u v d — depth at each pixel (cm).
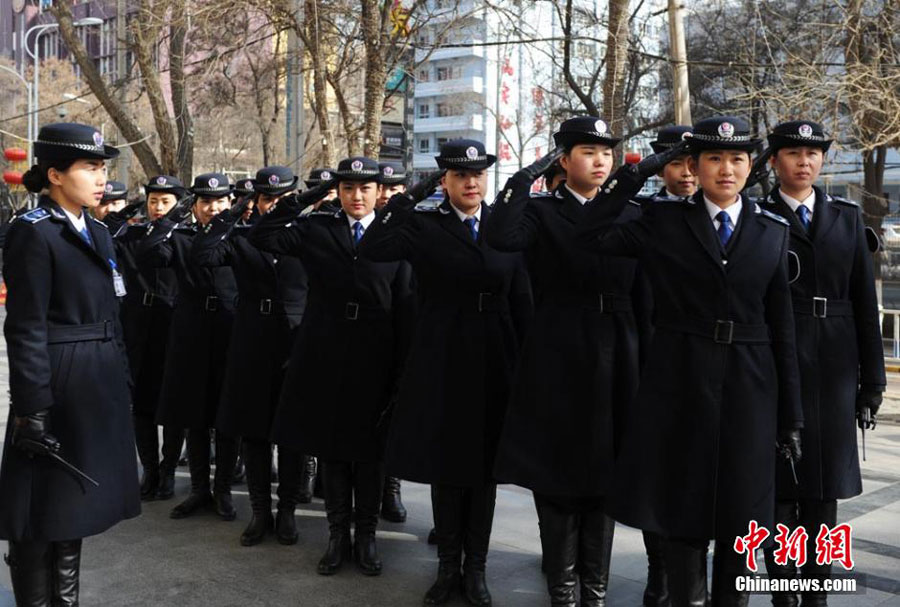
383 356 447
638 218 344
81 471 339
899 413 899
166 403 529
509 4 1456
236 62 1883
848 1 1183
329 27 1249
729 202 325
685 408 318
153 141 2242
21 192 2878
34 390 323
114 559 452
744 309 317
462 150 402
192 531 500
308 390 450
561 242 373
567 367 372
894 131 1096
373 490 439
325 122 1172
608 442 368
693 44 1800
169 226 497
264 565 446
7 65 3478
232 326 529
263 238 447
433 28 1374
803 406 357
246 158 2894
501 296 414
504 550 467
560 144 379
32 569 340
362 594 409
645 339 389
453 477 393
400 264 452
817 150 362
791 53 1179
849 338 363
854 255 364
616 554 457
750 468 312
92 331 348
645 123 1942
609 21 1162
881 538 475
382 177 519
